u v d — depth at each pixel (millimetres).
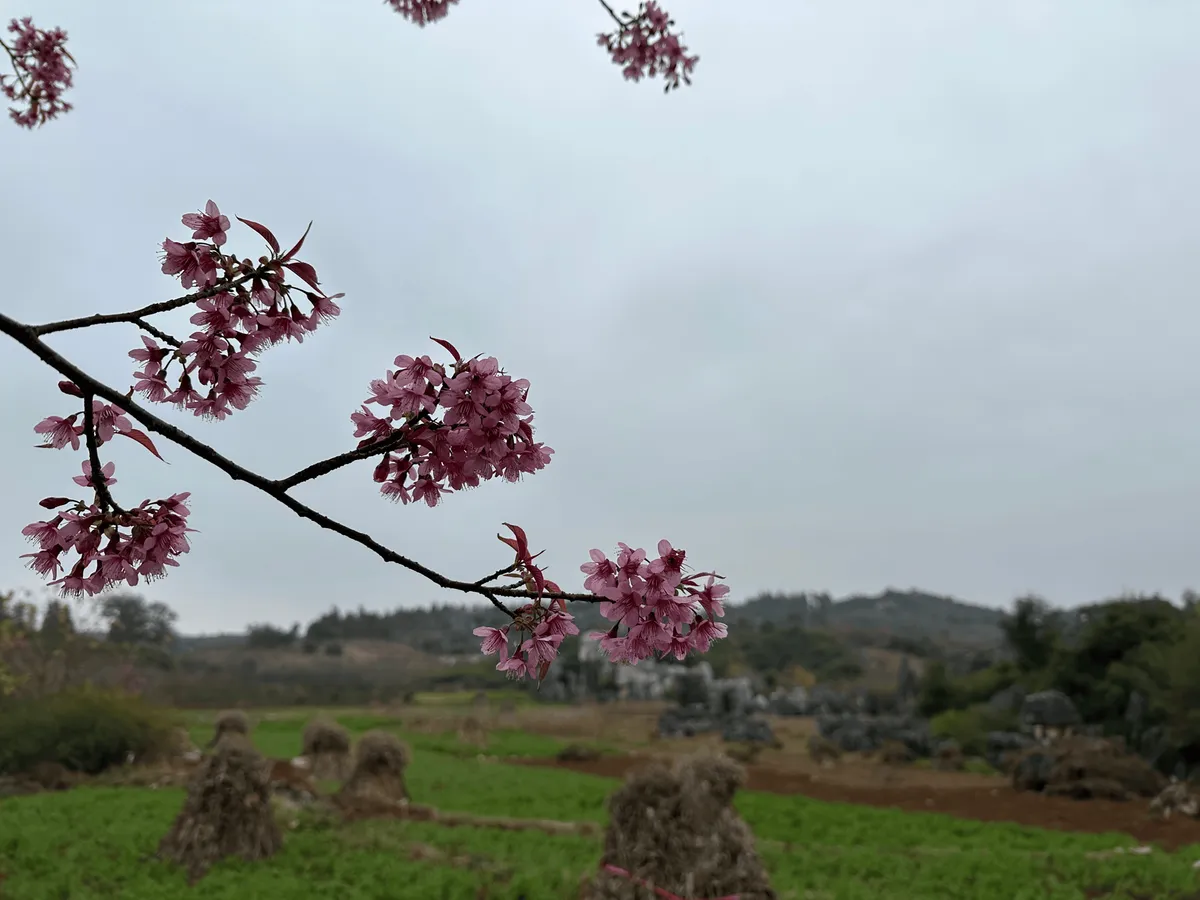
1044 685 31453
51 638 24094
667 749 33094
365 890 8633
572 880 9195
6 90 4559
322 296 2100
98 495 2102
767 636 108875
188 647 134125
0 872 9273
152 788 15562
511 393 2051
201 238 2082
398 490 2160
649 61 5484
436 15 4910
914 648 107250
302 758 19469
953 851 12883
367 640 136125
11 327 1852
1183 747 23422
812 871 11000
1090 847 13805
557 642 2180
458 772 22781
